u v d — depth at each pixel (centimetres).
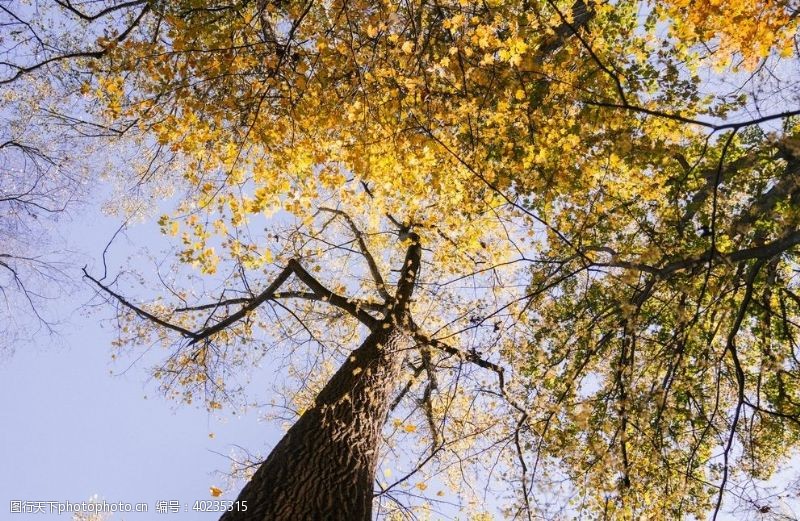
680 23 565
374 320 741
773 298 672
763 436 660
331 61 507
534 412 504
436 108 517
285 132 510
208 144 544
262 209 513
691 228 540
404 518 664
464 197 554
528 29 486
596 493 530
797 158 421
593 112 509
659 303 641
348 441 493
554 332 561
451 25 460
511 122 539
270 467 463
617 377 464
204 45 523
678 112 510
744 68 560
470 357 523
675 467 566
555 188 530
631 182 519
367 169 511
